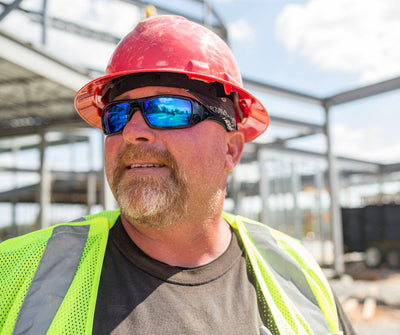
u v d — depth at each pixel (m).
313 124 10.74
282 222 14.80
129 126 1.15
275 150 13.73
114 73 1.24
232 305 1.16
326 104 10.07
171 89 1.23
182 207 1.16
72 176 13.82
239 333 1.10
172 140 1.16
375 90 8.99
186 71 1.22
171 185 1.14
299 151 14.41
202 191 1.22
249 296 1.22
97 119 1.77
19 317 0.97
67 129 10.66
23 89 8.53
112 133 1.22
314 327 1.28
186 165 1.18
